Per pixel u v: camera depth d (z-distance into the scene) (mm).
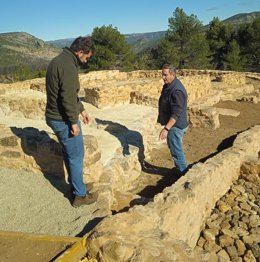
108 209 4414
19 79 33562
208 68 34062
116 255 3227
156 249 3381
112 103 11820
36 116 9156
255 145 9672
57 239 3596
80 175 4316
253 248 5582
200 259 3486
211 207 6633
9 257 3395
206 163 6891
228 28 37969
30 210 4340
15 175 5098
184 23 32969
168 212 4461
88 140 4977
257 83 22594
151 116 10102
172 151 6504
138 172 7090
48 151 4984
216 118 11547
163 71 6039
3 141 5180
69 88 3811
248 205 6895
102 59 31172
